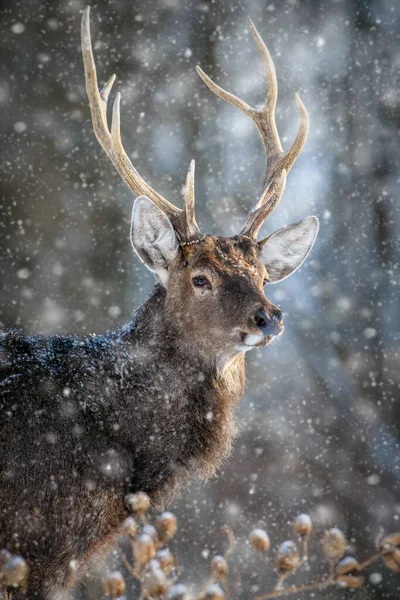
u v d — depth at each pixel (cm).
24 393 948
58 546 916
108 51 2573
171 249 1032
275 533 1458
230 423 1032
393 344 2045
